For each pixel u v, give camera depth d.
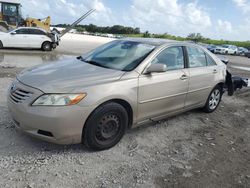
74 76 3.62
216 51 34.16
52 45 17.25
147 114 4.21
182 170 3.53
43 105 3.24
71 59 4.69
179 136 4.60
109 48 4.79
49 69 3.92
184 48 4.88
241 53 35.59
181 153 3.98
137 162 3.59
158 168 3.51
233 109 6.63
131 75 3.87
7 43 15.76
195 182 3.29
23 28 16.27
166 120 5.26
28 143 3.74
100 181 3.10
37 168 3.21
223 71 5.92
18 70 8.98
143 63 4.06
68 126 3.30
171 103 4.59
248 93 8.59
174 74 4.50
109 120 3.67
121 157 3.67
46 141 3.43
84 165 3.38
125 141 4.15
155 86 4.14
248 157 4.11
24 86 3.45
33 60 12.37
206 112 5.93
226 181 3.40
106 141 3.75
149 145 4.12
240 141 4.70
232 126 5.40
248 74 13.59
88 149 3.75
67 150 3.68
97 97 3.42
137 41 4.75
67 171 3.21
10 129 4.06
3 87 6.38
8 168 3.14
